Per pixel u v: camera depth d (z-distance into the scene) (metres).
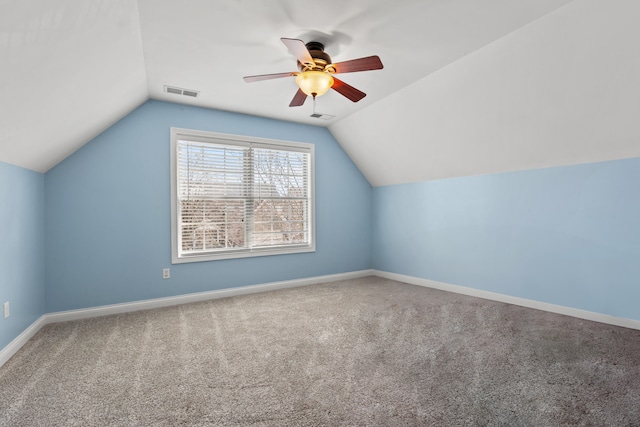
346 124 4.40
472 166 3.76
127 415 1.59
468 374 1.96
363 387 1.83
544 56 2.39
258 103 3.68
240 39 2.38
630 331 2.61
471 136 3.41
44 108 2.00
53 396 1.76
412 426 1.50
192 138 3.71
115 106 2.93
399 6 2.04
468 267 3.92
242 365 2.11
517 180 3.44
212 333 2.68
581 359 2.14
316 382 1.89
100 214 3.21
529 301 3.35
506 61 2.57
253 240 4.12
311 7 2.03
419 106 3.46
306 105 3.78
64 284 3.04
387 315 3.12
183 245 3.67
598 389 1.78
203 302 3.62
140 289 3.39
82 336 2.62
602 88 2.36
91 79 2.19
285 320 2.99
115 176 3.28
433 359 2.17
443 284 4.20
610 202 2.78
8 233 2.26
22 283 2.48
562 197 3.09
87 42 1.80
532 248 3.32
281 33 2.31
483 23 2.24
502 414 1.57
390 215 4.94
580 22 2.10
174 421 1.55
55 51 1.63
